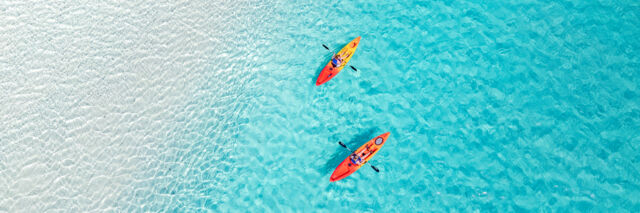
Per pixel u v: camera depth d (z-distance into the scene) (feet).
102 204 57.06
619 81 58.39
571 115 56.90
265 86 63.72
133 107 62.75
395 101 60.64
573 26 62.44
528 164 54.85
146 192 57.72
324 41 66.08
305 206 56.08
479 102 59.16
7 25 67.41
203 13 69.56
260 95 63.16
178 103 62.95
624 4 63.05
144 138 60.80
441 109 59.36
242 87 63.87
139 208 56.90
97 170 58.70
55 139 60.39
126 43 67.36
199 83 64.28
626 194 52.16
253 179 58.18
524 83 59.62
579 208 52.08
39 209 56.49
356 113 60.54
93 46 66.85
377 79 62.23
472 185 54.65
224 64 65.51
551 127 56.54
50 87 63.72
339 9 68.28
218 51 66.54
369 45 64.75
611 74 58.90
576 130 55.98
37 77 64.28
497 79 60.29
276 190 57.31
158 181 58.23
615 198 52.11
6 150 59.47
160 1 70.33
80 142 60.29
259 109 62.28
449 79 61.05
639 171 53.16
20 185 57.62
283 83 63.67
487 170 55.16
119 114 62.23
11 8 68.59
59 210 56.49
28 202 56.85
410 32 65.00
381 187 55.77
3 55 65.41
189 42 67.31
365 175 56.39
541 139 56.03
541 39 62.13
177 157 59.57
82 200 57.11
